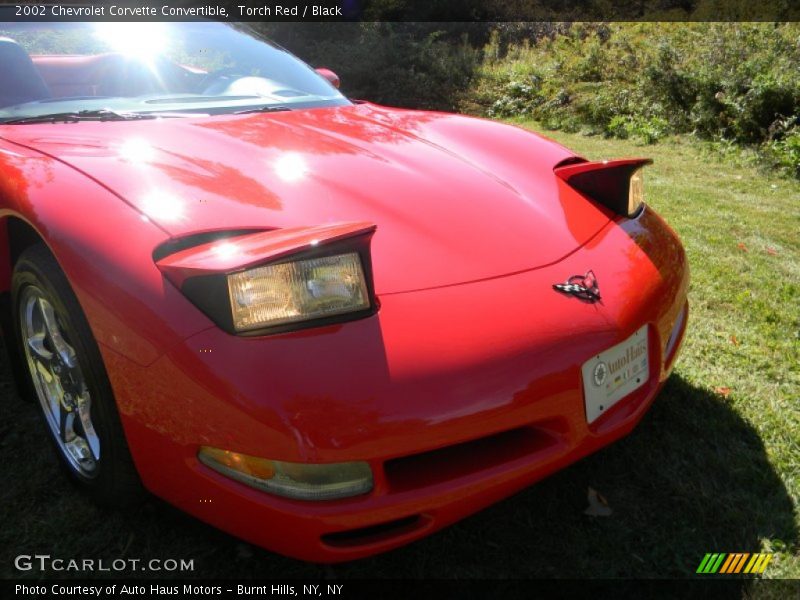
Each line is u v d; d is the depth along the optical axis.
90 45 2.58
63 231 1.52
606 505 1.82
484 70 12.15
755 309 3.06
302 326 1.35
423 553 1.68
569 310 1.59
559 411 1.51
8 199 1.70
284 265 1.32
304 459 1.30
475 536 1.73
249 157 1.91
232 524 1.44
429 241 1.66
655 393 1.80
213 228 1.49
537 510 1.82
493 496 1.49
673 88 8.77
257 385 1.29
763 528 1.75
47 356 1.89
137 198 1.55
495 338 1.46
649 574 1.61
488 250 1.69
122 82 2.52
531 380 1.45
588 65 10.91
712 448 2.08
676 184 5.74
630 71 10.48
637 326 1.69
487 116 10.66
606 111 9.27
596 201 2.08
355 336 1.37
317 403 1.30
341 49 12.78
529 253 1.71
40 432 2.15
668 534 1.74
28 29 2.56
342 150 2.06
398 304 1.46
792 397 2.36
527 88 10.89
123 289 1.41
